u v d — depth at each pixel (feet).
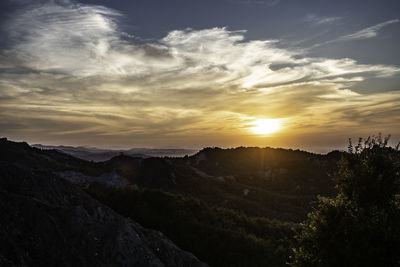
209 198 281.33
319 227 54.03
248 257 123.54
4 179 79.92
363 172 57.41
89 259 63.93
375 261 44.62
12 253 51.62
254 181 398.62
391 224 47.37
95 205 90.12
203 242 126.21
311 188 354.54
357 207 53.57
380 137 60.13
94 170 363.35
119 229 78.95
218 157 581.94
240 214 191.83
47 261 56.08
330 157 441.27
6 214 59.26
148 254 78.02
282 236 158.71
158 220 138.21
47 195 82.99
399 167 55.62
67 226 68.59
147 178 343.67
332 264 49.73
